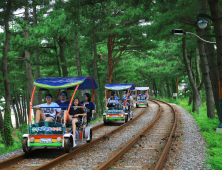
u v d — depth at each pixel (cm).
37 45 1783
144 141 1003
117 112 1619
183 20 1515
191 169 605
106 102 1669
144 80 7106
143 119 1897
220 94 1164
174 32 984
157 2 1307
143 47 2619
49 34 1692
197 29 1533
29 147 770
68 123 867
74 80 856
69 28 1709
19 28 1983
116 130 1314
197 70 3158
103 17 1416
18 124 3756
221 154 716
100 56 3541
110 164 651
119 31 2267
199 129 1243
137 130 1345
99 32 2328
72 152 777
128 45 2930
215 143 852
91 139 999
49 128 758
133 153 800
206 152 771
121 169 626
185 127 1350
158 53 3562
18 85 3114
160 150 834
